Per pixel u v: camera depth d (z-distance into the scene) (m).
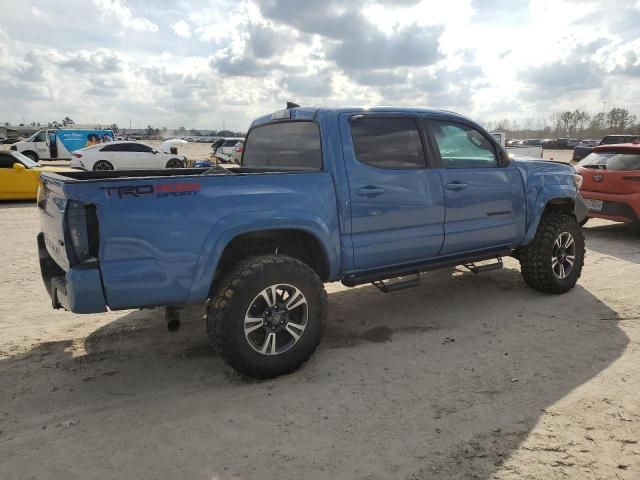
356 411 3.09
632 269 6.45
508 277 6.12
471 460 2.59
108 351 4.02
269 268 3.35
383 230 4.06
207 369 3.70
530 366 3.69
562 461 2.58
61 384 3.46
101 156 20.25
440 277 6.16
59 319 4.70
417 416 3.02
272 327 3.41
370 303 5.22
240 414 3.07
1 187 12.70
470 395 3.27
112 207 2.96
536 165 5.27
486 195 4.70
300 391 3.35
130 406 3.17
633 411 3.05
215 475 2.49
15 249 7.52
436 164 4.39
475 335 4.30
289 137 4.30
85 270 2.96
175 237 3.14
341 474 2.49
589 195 8.37
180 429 2.91
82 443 2.77
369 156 4.01
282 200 3.49
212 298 3.38
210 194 3.24
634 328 4.41
